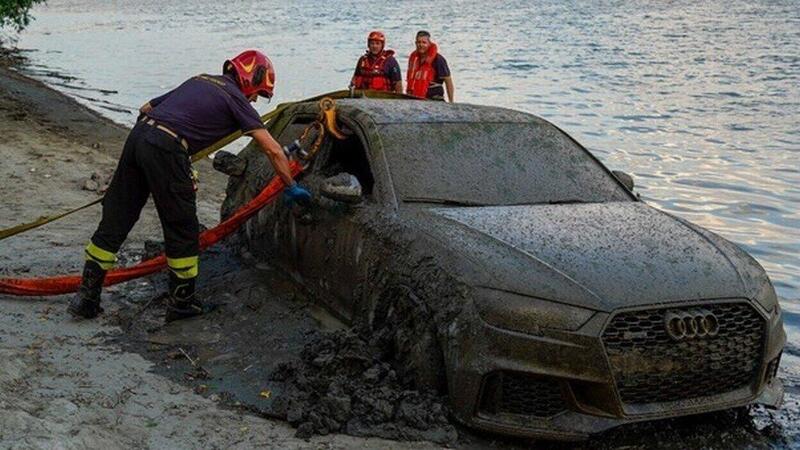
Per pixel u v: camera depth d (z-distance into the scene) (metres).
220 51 33.56
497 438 4.88
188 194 6.27
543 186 6.13
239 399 5.26
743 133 17.67
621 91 23.23
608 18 50.16
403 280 5.36
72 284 6.72
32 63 29.00
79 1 81.88
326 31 43.53
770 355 5.05
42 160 12.18
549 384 4.73
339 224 6.14
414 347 5.14
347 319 6.04
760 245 10.21
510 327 4.73
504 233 5.30
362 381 5.17
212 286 7.18
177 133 6.14
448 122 6.45
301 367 5.44
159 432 4.74
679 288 4.85
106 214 6.41
